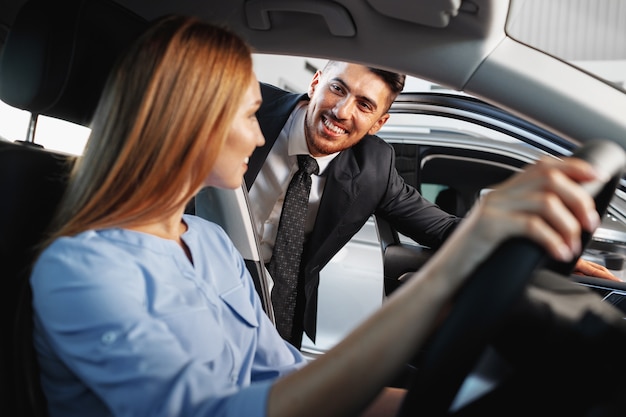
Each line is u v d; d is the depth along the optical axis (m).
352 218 1.71
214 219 1.33
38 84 0.91
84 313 0.64
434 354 0.47
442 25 1.00
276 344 0.97
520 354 0.51
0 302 0.72
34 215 0.80
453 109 1.84
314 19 1.12
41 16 0.90
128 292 0.66
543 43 2.30
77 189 0.75
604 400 0.48
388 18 1.03
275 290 1.63
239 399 0.56
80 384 0.69
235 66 0.73
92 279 0.66
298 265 1.66
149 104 0.70
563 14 2.50
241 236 1.32
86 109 0.98
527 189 0.46
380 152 1.76
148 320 0.65
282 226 1.63
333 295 2.47
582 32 2.60
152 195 0.72
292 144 1.70
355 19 1.07
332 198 1.68
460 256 0.47
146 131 0.70
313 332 1.80
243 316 0.89
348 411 0.50
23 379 0.69
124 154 0.71
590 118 0.99
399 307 0.48
